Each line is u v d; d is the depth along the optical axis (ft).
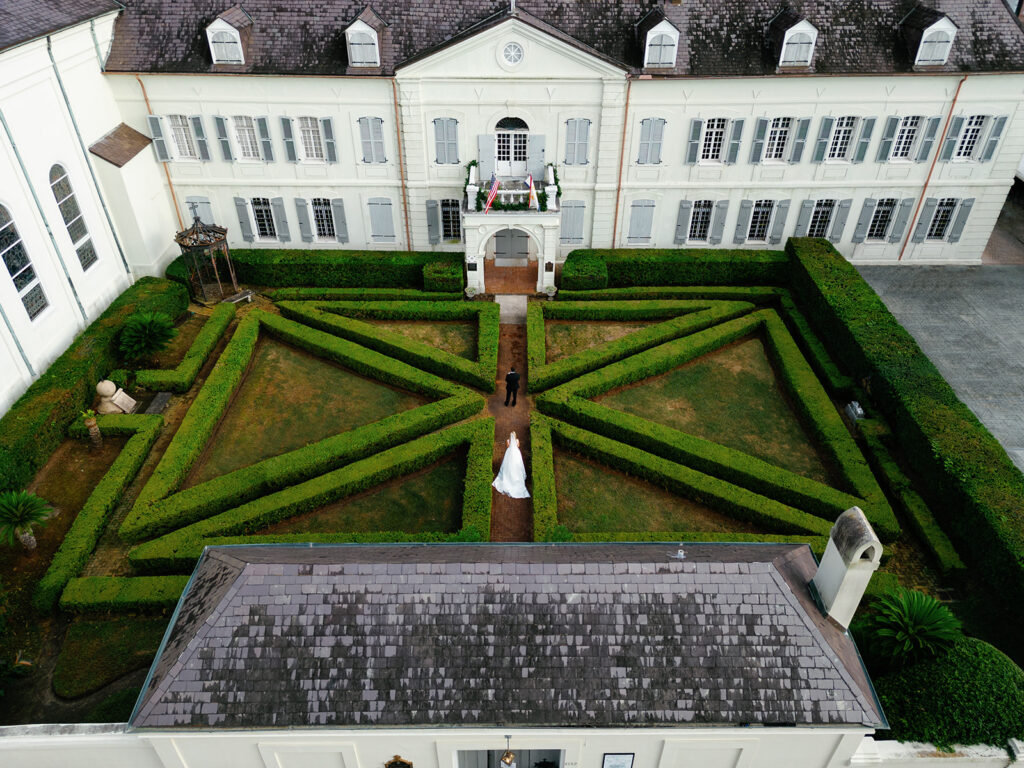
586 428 99.40
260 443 98.58
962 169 124.16
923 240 132.67
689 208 128.47
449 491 91.45
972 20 116.88
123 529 82.38
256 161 124.98
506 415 102.73
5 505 77.66
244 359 109.60
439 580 52.29
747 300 125.08
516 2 117.80
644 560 54.29
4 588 78.95
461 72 114.42
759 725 49.32
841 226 130.93
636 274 128.57
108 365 106.32
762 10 117.70
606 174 124.67
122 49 115.85
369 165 124.88
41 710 69.62
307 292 124.47
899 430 95.55
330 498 88.63
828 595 52.80
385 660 50.60
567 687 50.16
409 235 131.95
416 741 51.06
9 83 94.38
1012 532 77.10
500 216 117.91
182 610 55.52
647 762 53.52
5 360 94.63
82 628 75.36
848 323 107.96
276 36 116.78
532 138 121.49
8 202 95.04
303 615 51.39
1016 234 143.43
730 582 52.42
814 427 99.04
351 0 118.11
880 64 115.24
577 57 112.57
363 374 110.11
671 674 50.44
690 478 89.92
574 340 116.67
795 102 118.01
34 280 100.78
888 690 61.11
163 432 99.40
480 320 116.26
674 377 110.32
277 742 50.62
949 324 119.03
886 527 83.46
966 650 62.75
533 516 84.58
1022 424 100.12
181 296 119.55
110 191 116.26
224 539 80.43
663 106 118.01
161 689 50.08
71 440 97.50
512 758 50.78
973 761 56.90
